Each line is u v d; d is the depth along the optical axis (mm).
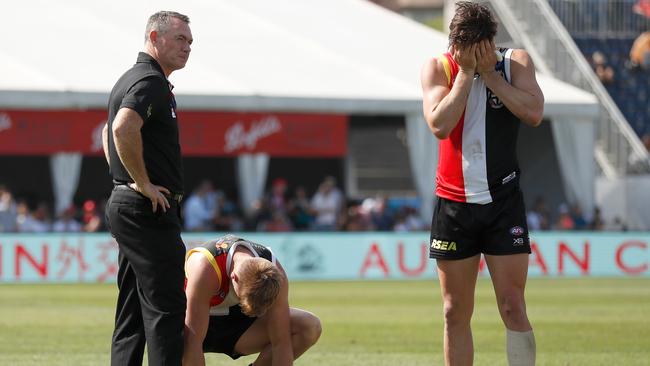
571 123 82875
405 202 99062
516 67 22453
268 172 106438
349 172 106500
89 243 69000
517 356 22141
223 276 22047
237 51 81812
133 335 22141
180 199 21828
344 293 58250
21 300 52094
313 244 72875
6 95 70938
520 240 22219
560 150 83125
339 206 82438
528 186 92562
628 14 108500
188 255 22500
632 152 95938
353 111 78000
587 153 83125
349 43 87875
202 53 80500
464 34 21469
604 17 108250
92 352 32219
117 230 21406
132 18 84062
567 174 83188
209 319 23156
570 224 81000
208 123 77500
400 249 74062
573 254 75562
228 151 77812
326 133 79125
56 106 72000
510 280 22312
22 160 99750
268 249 22781
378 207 87562
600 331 38406
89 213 75688
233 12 88375
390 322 42094
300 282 68938
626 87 104562
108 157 21922
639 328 39500
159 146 21281
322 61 83000
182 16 21812
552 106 82062
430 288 62594
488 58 21750
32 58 75375
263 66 80375
